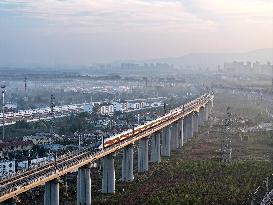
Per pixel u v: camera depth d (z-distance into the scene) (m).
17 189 108.62
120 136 181.12
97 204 149.50
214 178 175.88
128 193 162.12
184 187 162.62
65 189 165.88
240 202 146.00
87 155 149.38
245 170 185.88
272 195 151.50
